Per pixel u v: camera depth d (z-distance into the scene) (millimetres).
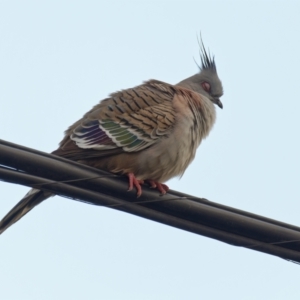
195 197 10641
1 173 9547
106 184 10484
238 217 10594
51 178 9844
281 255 10773
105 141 12617
